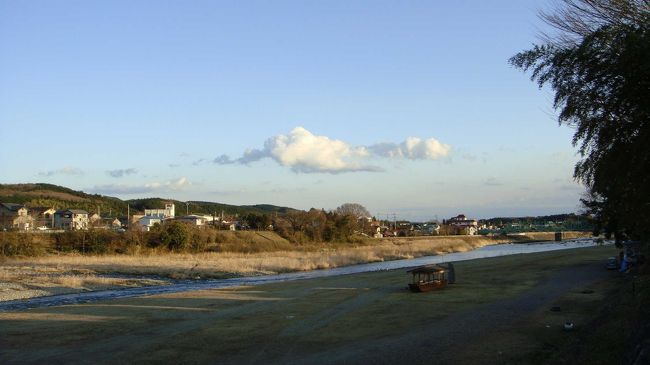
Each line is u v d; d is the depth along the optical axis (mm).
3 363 15133
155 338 18547
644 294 16156
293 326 20672
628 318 14641
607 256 52031
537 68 9797
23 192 173625
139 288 40750
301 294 31469
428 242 109562
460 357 15008
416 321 21172
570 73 9289
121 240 73750
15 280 41500
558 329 18375
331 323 21203
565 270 39781
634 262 30109
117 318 23031
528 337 17297
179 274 49906
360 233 141250
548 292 28406
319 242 111062
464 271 42500
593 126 9664
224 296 31266
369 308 24953
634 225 16344
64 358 15727
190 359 15539
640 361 9469
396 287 33500
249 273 52656
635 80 8430
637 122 8977
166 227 80000
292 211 125438
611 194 12078
